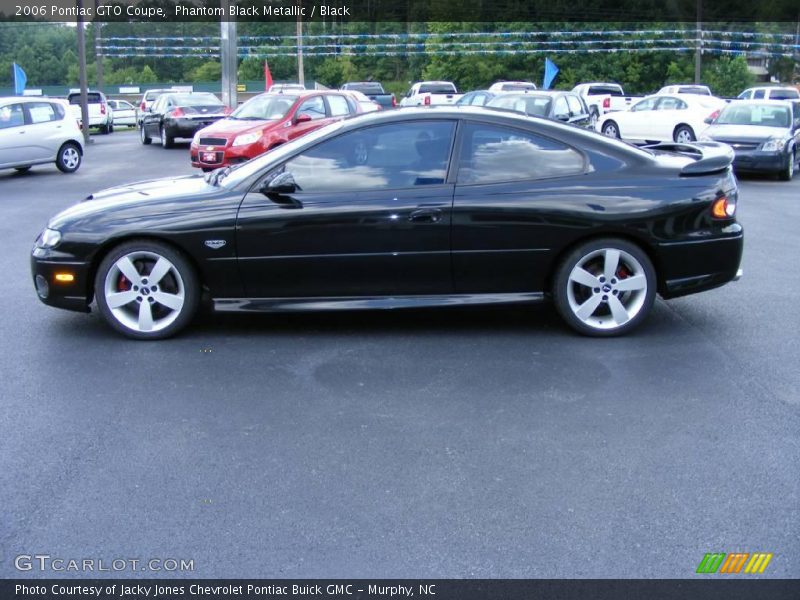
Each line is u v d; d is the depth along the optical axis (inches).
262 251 229.0
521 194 228.2
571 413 184.4
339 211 227.1
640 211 227.9
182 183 254.5
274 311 233.3
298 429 177.0
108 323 237.5
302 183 230.8
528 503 145.8
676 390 197.9
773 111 701.9
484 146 232.5
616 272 233.6
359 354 224.8
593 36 2181.3
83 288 234.8
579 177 231.1
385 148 232.2
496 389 198.8
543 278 233.6
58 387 201.9
